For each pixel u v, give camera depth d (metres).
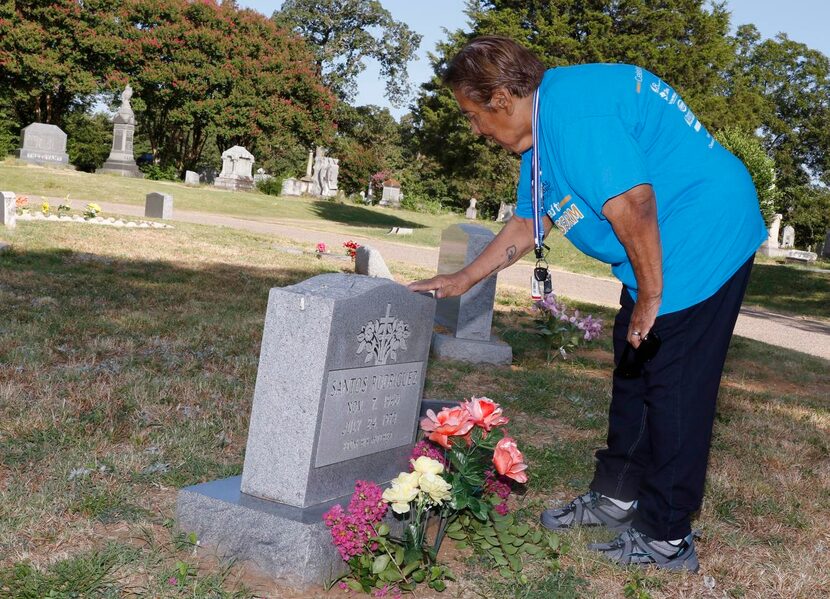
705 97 40.62
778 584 3.42
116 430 4.57
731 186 3.18
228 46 48.00
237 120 48.62
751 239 3.24
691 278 3.16
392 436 3.69
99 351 6.54
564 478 4.62
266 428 3.26
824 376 10.39
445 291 3.69
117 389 5.40
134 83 46.88
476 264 3.75
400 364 3.63
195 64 47.97
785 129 62.47
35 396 5.08
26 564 2.93
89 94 50.78
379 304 3.41
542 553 3.42
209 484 3.38
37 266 11.08
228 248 16.61
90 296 9.10
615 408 3.71
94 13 45.00
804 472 5.25
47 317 7.61
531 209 3.70
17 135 48.44
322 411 3.20
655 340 3.16
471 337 8.30
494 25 40.88
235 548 3.13
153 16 46.91
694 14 40.44
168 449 4.37
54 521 3.33
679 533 3.42
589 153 2.96
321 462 3.26
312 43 62.25
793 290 24.78
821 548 3.90
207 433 4.70
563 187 3.18
